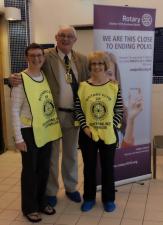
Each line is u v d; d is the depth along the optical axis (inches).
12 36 193.2
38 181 115.0
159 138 158.7
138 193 134.3
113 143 115.6
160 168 164.2
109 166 117.3
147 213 116.9
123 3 181.8
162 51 179.6
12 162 181.3
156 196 131.0
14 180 153.0
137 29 133.4
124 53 132.1
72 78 119.1
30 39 193.5
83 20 189.0
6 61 196.1
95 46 126.5
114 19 127.5
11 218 115.8
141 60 136.9
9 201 130.0
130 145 141.9
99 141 115.3
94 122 115.0
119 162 140.4
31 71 110.7
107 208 119.0
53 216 116.3
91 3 186.2
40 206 117.7
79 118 116.1
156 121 187.0
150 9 134.7
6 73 197.3
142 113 142.5
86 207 119.9
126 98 136.4
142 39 135.4
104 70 115.6
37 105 108.7
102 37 126.5
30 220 113.0
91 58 114.6
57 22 191.5
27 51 109.5
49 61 118.0
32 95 107.8
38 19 193.2
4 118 201.3
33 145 109.1
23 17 190.5
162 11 177.8
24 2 189.0
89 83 116.4
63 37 114.6
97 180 134.7
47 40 193.9
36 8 192.4
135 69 136.2
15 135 106.6
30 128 108.3
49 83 118.5
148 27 135.9
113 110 116.2
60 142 133.9
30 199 112.9
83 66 121.3
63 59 118.5
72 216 116.0
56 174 124.0
